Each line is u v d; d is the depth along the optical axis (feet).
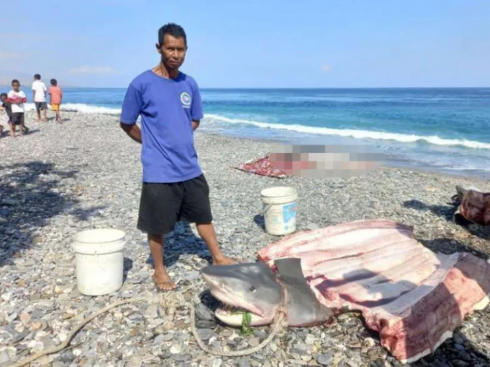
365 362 12.26
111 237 16.94
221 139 64.69
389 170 41.34
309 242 18.11
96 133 66.44
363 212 27.20
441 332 13.05
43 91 77.51
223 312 13.46
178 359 12.25
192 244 20.76
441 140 69.51
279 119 114.42
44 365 11.89
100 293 15.58
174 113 14.93
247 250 20.38
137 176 36.50
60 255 19.36
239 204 28.73
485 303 14.90
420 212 27.14
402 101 214.28
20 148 50.90
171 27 14.51
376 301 14.51
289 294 13.82
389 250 17.89
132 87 14.78
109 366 11.91
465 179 40.01
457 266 15.35
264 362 12.18
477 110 136.05
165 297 14.92
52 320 14.05
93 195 30.25
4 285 16.35
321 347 12.89
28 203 27.94
